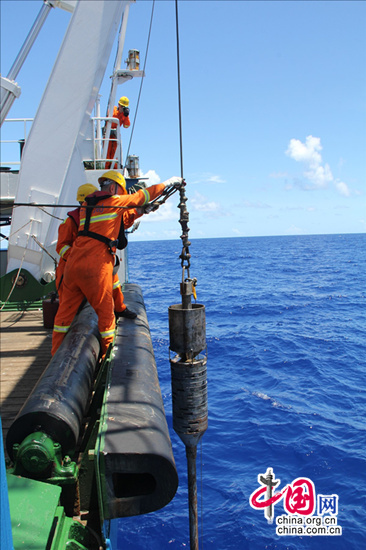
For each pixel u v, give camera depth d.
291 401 11.93
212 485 8.18
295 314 26.00
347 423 10.45
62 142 8.27
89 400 3.83
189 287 2.44
